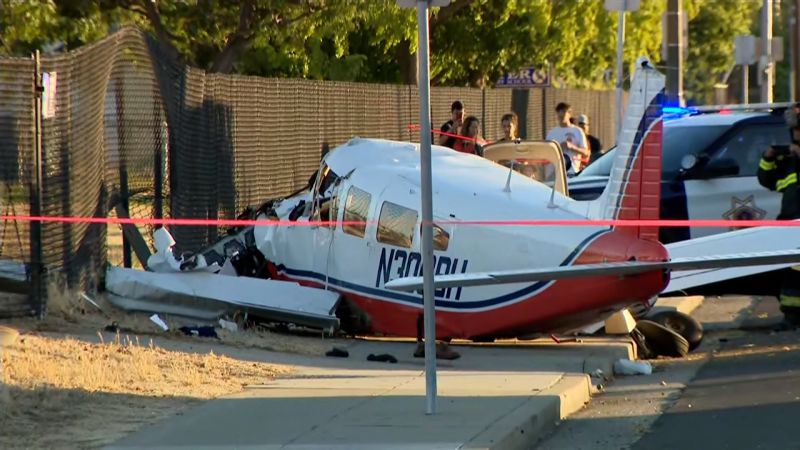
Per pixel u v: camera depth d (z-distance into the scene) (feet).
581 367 144.87
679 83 281.74
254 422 112.88
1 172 150.00
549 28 410.52
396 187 159.84
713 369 152.15
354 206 163.84
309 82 247.91
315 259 168.45
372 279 161.58
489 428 109.91
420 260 156.35
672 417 124.77
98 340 144.97
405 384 131.85
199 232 199.31
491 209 152.25
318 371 139.23
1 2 228.02
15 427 108.58
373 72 363.76
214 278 164.14
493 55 396.57
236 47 265.95
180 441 105.91
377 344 161.07
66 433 107.65
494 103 377.91
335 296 164.45
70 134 160.35
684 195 202.18
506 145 179.32
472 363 147.02
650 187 146.82
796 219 181.78
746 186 200.85
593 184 214.48
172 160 190.29
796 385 137.28
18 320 150.10
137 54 180.65
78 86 162.40
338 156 171.22
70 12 255.29
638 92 147.13
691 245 177.17
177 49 268.00
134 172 183.52
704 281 173.06
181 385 127.95
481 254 151.12
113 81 177.68
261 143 224.53
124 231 180.45
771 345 166.91
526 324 150.71
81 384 124.26
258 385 130.11
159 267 166.71
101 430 108.99
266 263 174.09
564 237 146.20
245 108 217.77
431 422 112.78
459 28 379.96
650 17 497.87
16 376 123.44
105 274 168.25
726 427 118.93
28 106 150.71
